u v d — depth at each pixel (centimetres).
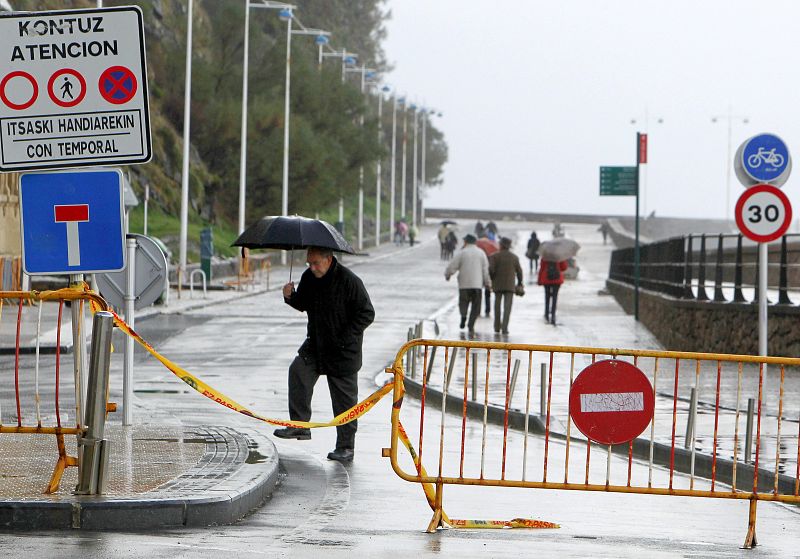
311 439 2270
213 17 14662
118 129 1523
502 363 3756
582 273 11875
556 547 1395
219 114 12306
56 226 1515
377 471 1952
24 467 1661
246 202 12594
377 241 16575
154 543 1323
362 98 14812
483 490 1827
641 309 6050
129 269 2130
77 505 1400
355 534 1440
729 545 1462
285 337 4641
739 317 3981
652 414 1545
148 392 2916
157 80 12369
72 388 2880
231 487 1552
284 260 12412
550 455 2209
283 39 13950
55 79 1515
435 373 3456
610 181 6156
